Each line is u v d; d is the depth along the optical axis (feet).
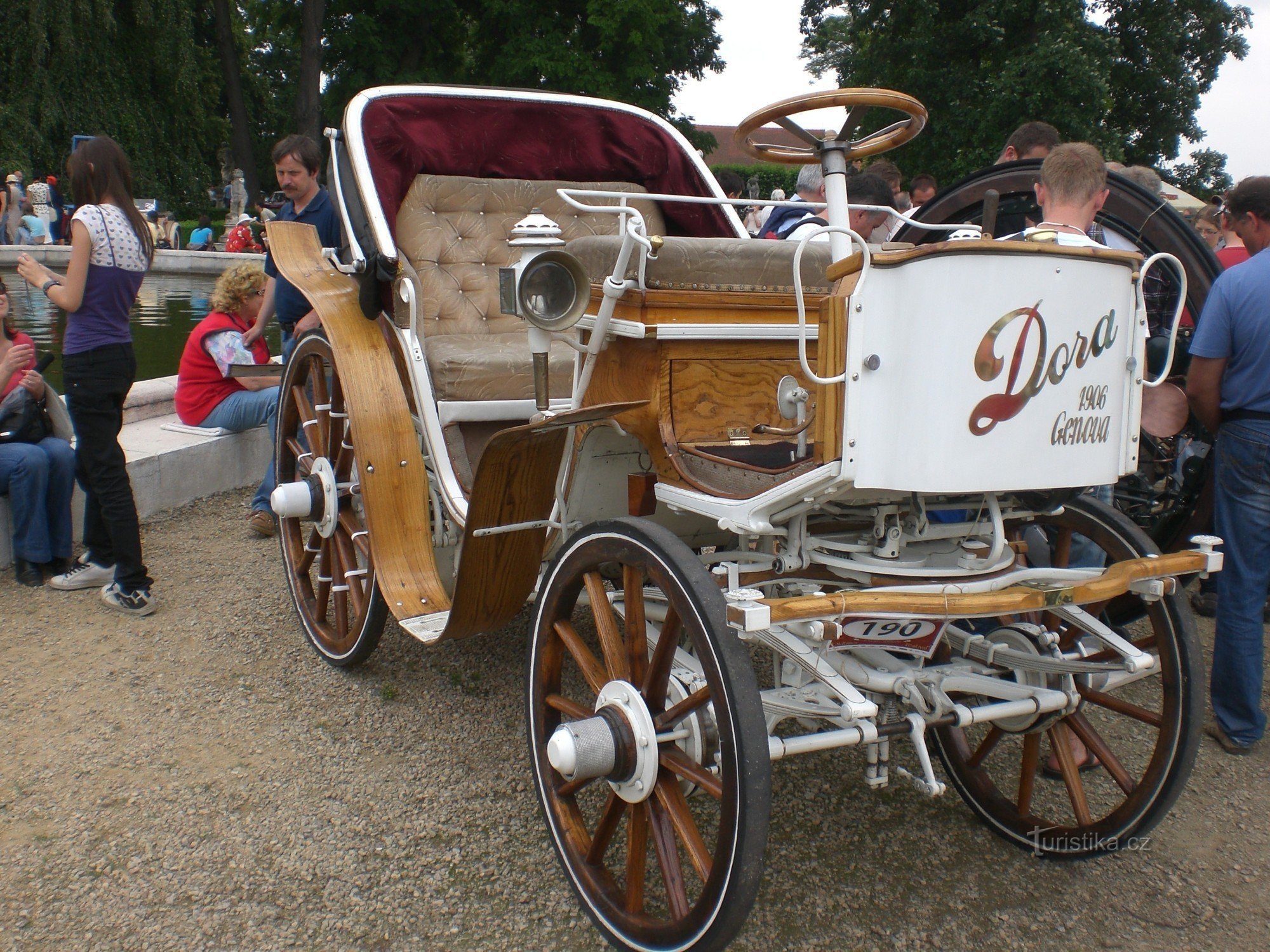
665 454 8.00
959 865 9.14
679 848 9.24
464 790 10.14
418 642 13.84
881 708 8.40
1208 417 11.18
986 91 56.44
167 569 16.29
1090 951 8.04
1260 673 11.31
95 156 13.21
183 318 44.86
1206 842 9.70
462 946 7.95
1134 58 67.77
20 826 9.32
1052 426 6.79
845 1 68.23
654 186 14.71
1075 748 10.80
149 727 11.22
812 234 6.48
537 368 8.04
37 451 14.96
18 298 48.47
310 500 12.63
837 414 6.53
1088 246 7.14
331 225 17.80
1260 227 12.39
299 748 10.91
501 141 13.91
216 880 8.64
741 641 6.35
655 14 68.39
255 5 77.66
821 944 8.00
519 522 8.99
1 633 13.57
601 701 7.47
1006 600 6.65
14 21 72.74
